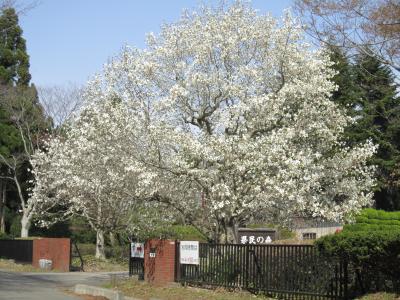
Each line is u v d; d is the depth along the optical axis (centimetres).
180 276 1836
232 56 1894
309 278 1452
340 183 1886
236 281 1656
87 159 2044
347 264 1370
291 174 1631
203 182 1788
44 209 3938
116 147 1861
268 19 1902
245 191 1748
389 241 1213
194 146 1706
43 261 2988
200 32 1936
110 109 1900
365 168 2000
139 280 2011
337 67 2989
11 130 4097
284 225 2000
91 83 2028
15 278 2364
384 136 3158
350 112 3012
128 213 2759
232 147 1698
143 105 1856
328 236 1376
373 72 2886
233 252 1678
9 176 4366
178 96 1812
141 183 1794
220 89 1867
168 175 1834
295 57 1859
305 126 1809
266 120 1784
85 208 2778
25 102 4012
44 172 3136
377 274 1344
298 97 1808
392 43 1775
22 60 4362
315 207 1733
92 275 2620
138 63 1919
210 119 1919
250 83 1870
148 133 1783
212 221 1962
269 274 1561
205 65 1920
